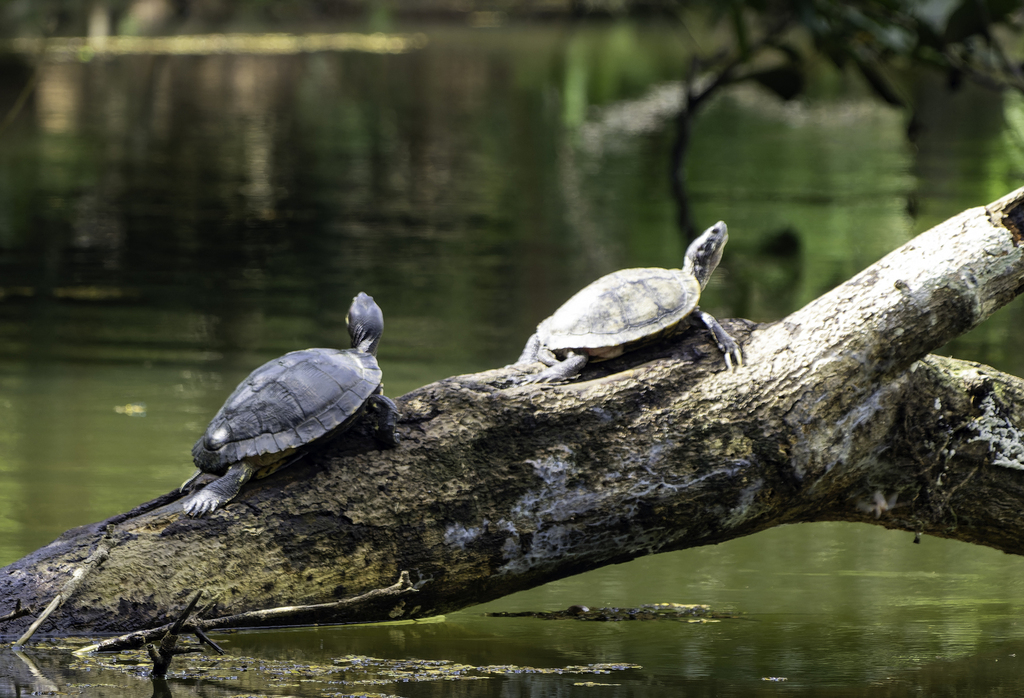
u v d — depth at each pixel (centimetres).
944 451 1202
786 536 1466
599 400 1159
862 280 1203
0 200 3581
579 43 9456
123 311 2373
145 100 5953
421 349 2083
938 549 1412
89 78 6588
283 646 1036
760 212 3547
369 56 8288
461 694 898
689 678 960
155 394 1823
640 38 9969
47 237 3114
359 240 3166
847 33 2911
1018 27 2589
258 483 1094
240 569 1067
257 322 2292
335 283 2658
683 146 4162
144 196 3738
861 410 1175
